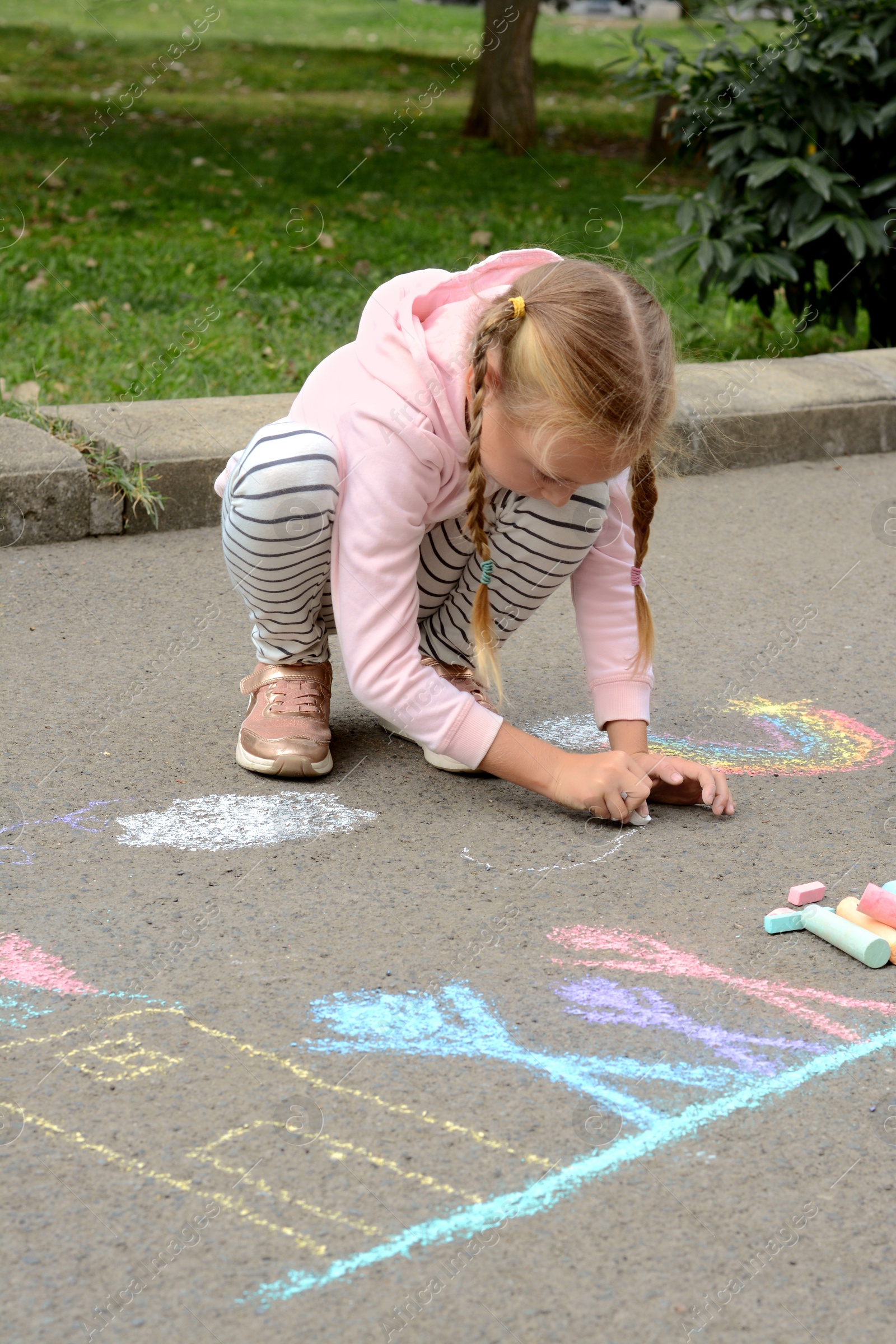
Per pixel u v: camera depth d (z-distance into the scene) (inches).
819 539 157.9
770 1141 62.2
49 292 231.1
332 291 246.5
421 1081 65.4
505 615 96.2
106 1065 65.8
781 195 211.5
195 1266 54.2
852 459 192.9
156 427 155.9
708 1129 62.8
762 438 185.8
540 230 313.1
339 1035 68.5
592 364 74.2
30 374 188.2
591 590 94.2
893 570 148.3
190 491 150.9
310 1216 56.8
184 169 350.0
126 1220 56.4
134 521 148.6
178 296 234.8
